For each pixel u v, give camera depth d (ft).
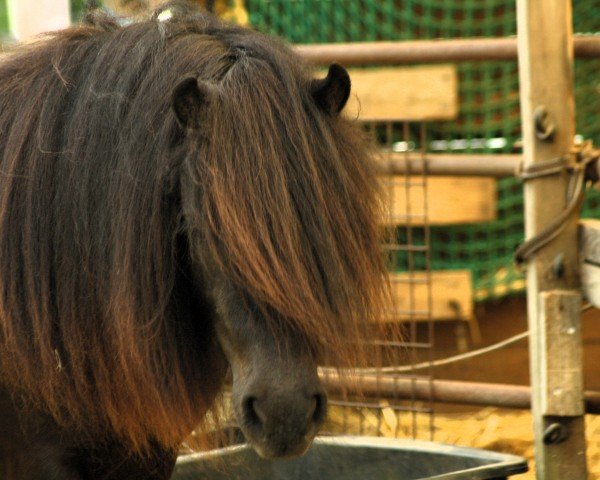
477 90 29.37
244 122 11.24
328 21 30.12
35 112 12.73
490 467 16.06
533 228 17.95
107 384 12.41
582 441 17.95
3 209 12.42
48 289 12.30
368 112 24.47
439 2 30.12
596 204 28.60
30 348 12.37
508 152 29.32
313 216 11.05
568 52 17.61
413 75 24.14
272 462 18.65
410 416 26.40
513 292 28.37
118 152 11.98
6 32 42.80
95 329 12.28
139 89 12.18
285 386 10.64
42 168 12.39
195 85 11.29
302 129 11.39
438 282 26.14
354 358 11.53
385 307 12.67
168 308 11.76
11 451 13.17
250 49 12.25
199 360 12.21
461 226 29.04
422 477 18.07
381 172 13.97
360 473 18.58
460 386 21.61
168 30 12.83
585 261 17.53
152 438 13.57
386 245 13.62
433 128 29.45
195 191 11.10
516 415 26.86
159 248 11.52
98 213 12.04
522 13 17.70
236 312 10.96
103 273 11.97
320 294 10.87
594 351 27.63
